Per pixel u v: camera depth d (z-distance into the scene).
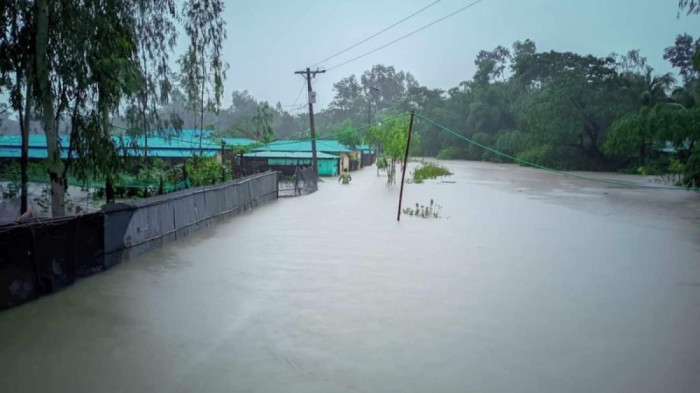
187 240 12.84
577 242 13.36
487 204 21.98
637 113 40.81
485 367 5.74
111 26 11.20
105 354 5.93
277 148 42.03
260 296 8.24
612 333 6.84
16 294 7.50
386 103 118.62
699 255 11.84
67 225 8.48
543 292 8.70
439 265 10.55
